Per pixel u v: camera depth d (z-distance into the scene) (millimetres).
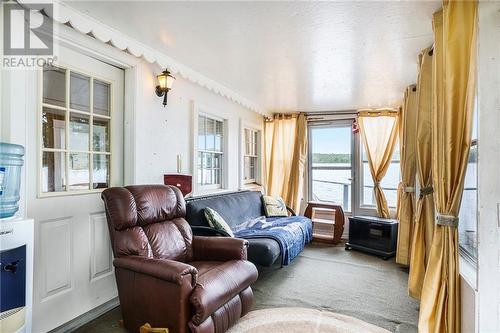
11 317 1398
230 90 3832
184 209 2623
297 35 2240
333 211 5023
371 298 2668
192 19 2025
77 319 2162
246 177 5031
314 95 4062
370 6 1814
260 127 5254
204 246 2465
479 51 1544
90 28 2037
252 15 1952
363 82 3416
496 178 1513
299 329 2107
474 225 1960
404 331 2117
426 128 2480
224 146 4199
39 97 1925
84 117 2281
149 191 2340
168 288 1760
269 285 2953
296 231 3527
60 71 2098
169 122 3029
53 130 2053
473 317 1558
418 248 2525
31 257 1503
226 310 1938
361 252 4191
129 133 2590
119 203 2062
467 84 1590
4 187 1447
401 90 3729
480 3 1540
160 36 2301
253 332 2057
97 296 2326
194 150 3389
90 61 2307
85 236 2238
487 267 1516
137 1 1807
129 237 2039
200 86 3535
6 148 1463
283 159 5293
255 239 2949
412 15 1911
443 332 1756
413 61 2738
